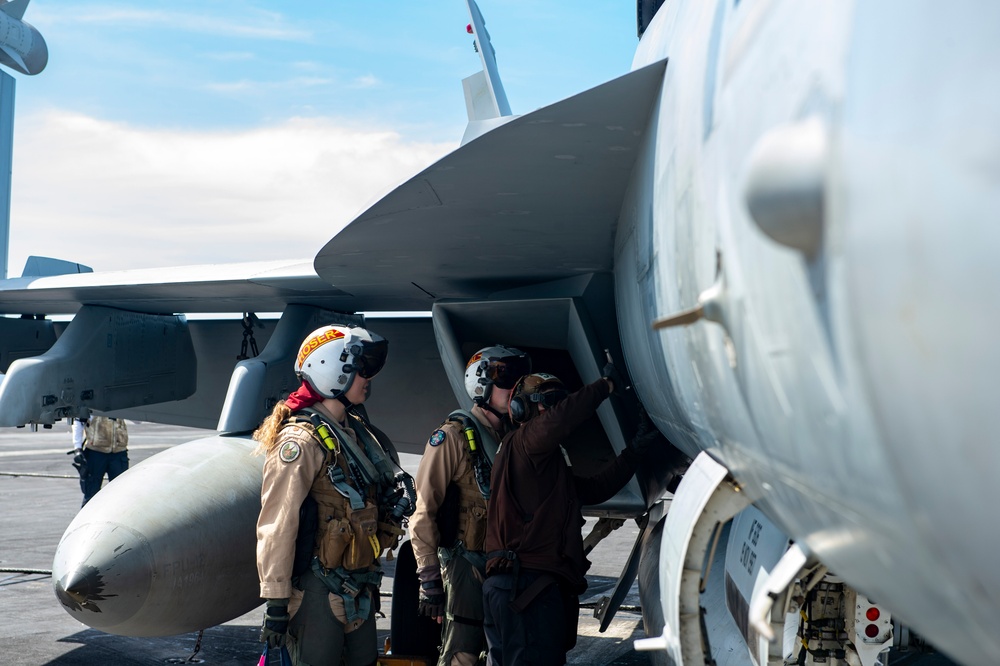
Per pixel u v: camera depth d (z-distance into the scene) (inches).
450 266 151.6
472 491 145.0
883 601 36.0
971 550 24.1
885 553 30.9
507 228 123.8
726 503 71.2
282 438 124.0
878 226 24.8
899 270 24.0
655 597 132.4
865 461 28.9
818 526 39.1
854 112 26.6
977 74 23.0
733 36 46.6
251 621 250.2
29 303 253.3
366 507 126.2
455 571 144.9
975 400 22.1
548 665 125.8
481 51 271.0
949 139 22.9
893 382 25.1
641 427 142.9
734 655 104.6
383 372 261.1
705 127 50.1
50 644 220.5
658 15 98.2
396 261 147.9
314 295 219.9
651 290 79.7
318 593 123.4
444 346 161.0
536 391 135.2
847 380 28.4
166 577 160.9
